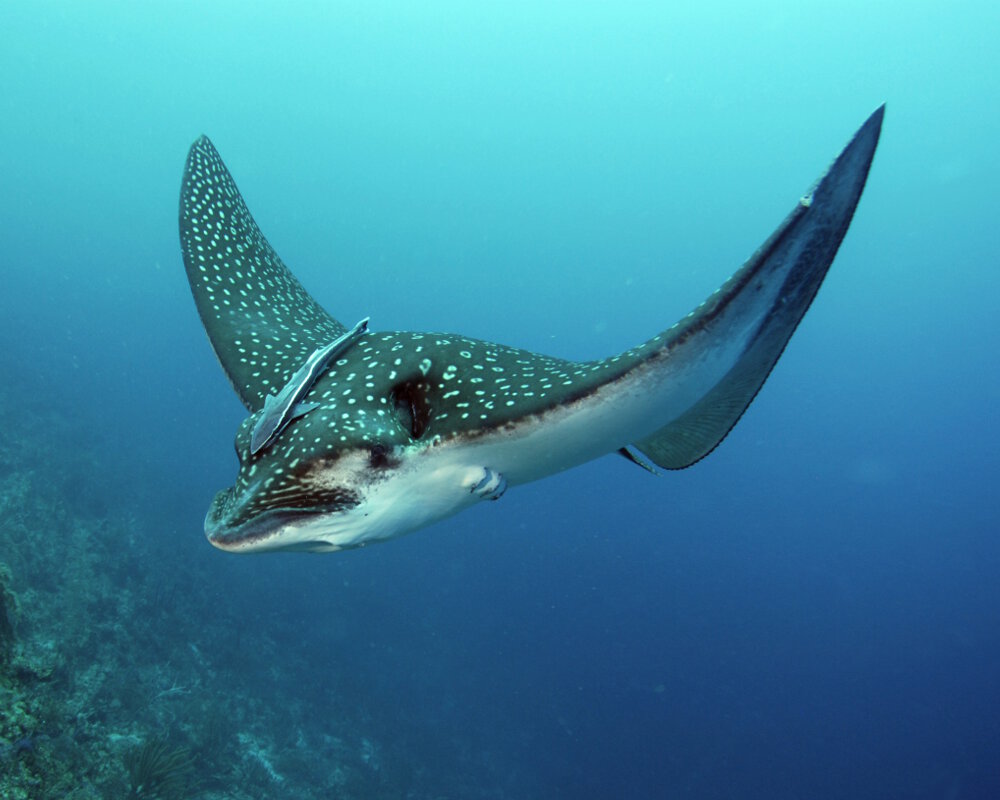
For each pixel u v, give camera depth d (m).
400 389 2.32
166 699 10.34
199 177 3.99
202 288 3.44
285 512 1.87
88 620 10.56
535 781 20.89
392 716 17.84
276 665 15.39
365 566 28.34
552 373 2.29
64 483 15.49
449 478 2.10
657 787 25.05
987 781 35.78
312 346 3.17
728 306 1.86
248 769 10.28
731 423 2.54
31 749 4.22
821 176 1.75
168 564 15.59
